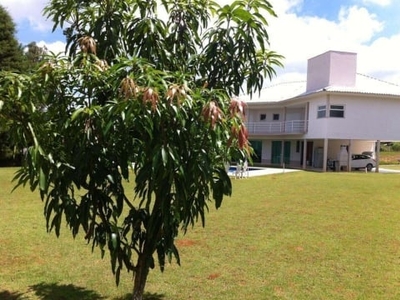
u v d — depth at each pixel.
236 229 7.13
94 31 2.88
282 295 4.16
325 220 8.02
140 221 2.99
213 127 2.17
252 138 29.92
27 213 8.31
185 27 3.14
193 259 5.36
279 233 6.87
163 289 4.30
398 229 7.25
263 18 2.86
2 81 2.42
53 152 2.63
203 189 2.66
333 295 4.18
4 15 23.73
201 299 4.05
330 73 24.50
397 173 21.73
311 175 18.48
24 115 2.50
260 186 13.85
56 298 3.99
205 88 2.60
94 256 5.41
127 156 2.61
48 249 5.71
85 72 2.50
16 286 4.32
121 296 4.07
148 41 2.85
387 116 23.88
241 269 4.98
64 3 2.94
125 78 2.18
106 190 2.74
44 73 2.44
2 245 5.88
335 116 23.19
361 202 10.38
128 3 2.95
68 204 2.67
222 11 2.88
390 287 4.41
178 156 2.31
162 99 2.18
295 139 27.66
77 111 2.37
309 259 5.41
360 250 5.86
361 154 26.06
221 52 3.06
